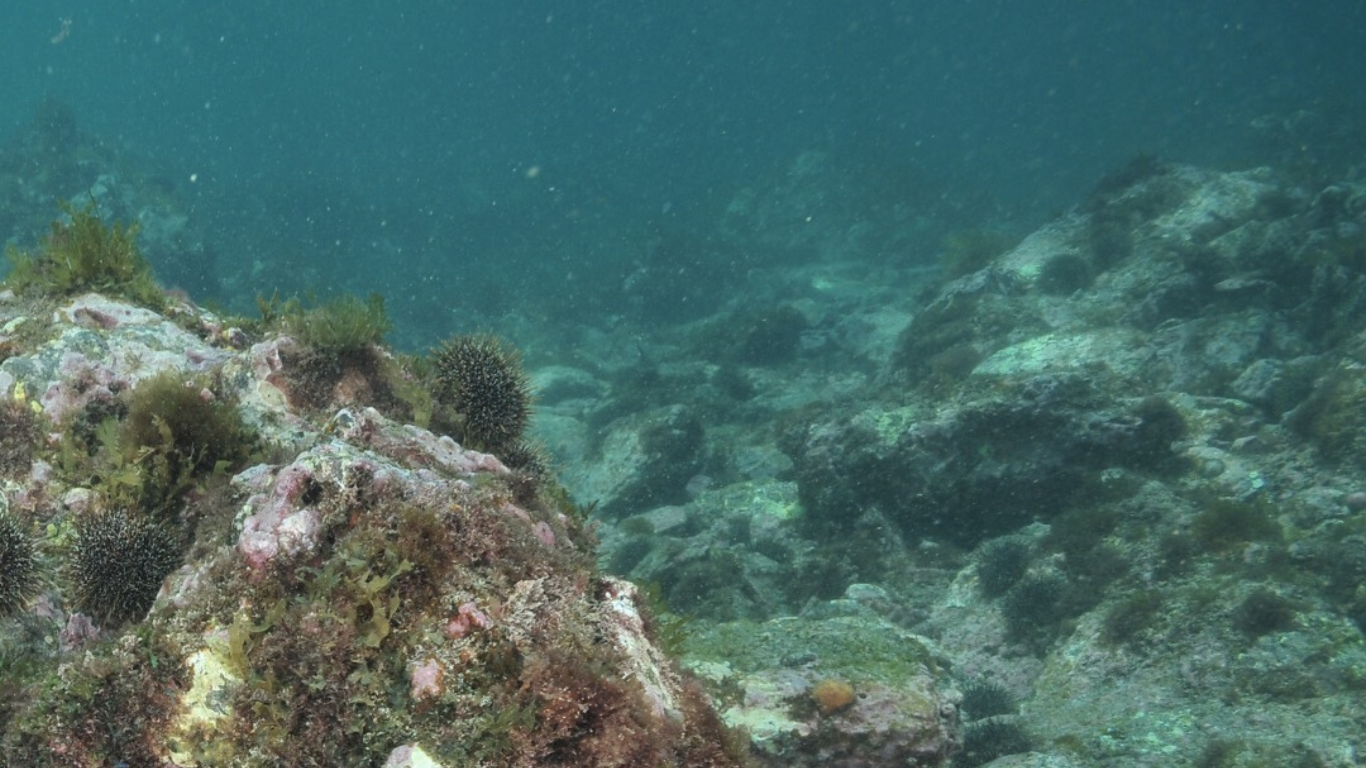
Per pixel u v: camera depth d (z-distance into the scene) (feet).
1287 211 69.31
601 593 15.94
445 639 12.85
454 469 18.51
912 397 55.06
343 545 13.87
